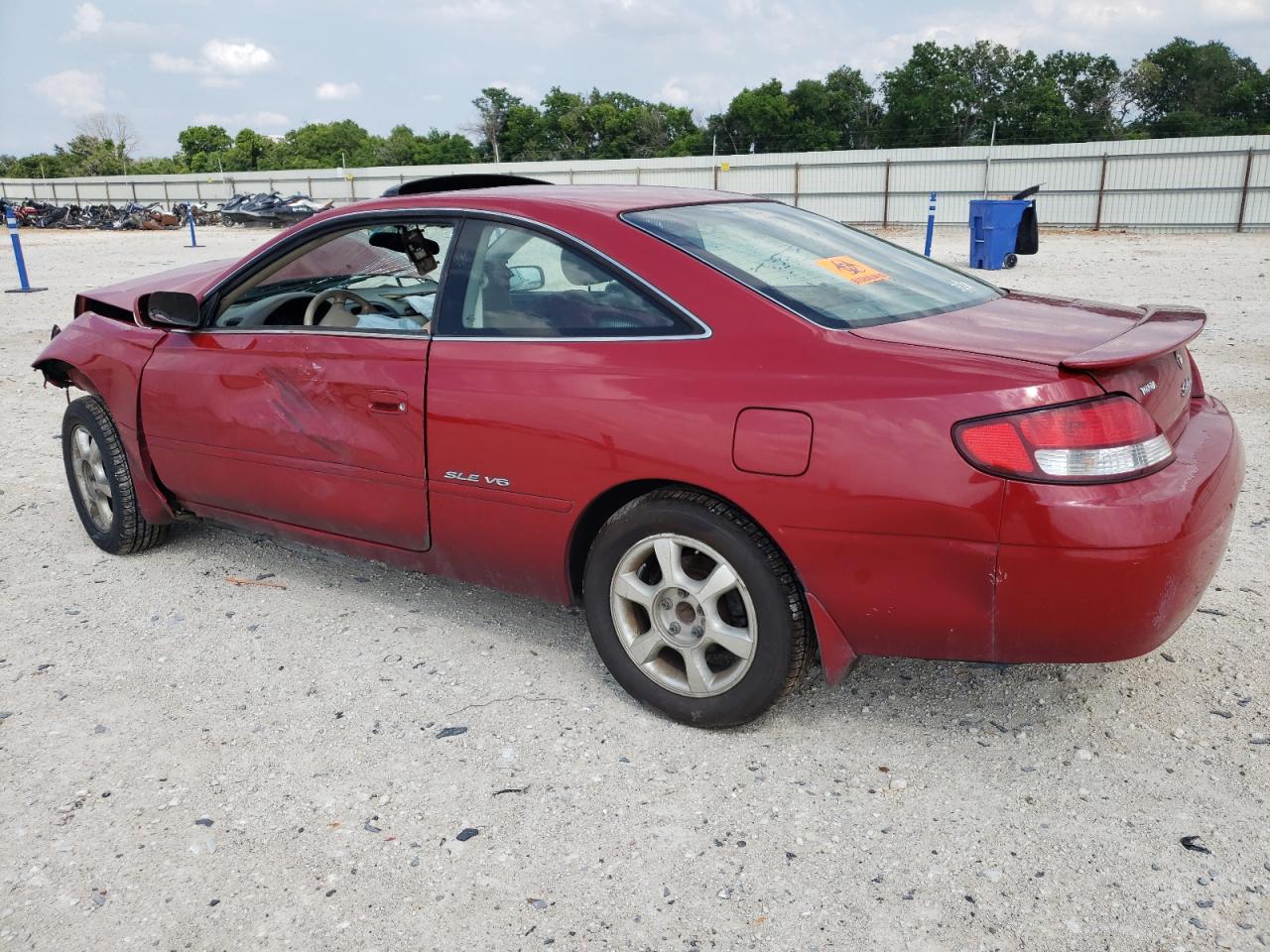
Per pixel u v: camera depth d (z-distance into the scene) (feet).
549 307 9.77
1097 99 318.65
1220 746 9.14
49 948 7.11
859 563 8.21
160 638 11.89
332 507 11.48
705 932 7.13
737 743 9.42
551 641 11.64
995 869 7.66
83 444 14.39
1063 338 8.49
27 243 102.68
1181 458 8.30
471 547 10.48
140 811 8.63
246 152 369.50
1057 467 7.53
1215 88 321.73
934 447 7.77
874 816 8.32
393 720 9.98
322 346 11.25
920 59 315.37
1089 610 7.68
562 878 7.70
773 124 322.14
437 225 10.73
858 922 7.17
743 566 8.77
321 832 8.30
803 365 8.41
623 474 9.08
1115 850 7.82
